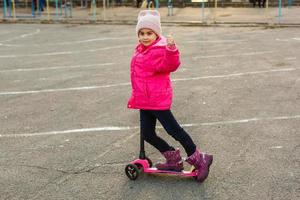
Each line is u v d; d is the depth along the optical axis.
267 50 12.83
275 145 5.73
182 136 4.66
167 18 23.25
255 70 10.15
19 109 7.65
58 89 8.95
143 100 4.63
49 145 5.96
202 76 9.69
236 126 6.48
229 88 8.60
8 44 15.58
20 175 5.07
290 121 6.65
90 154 5.61
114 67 11.01
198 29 18.73
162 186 4.72
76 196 4.55
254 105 7.47
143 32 4.56
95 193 4.61
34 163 5.39
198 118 6.88
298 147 5.65
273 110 7.18
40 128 6.65
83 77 9.98
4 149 5.87
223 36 16.25
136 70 4.62
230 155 5.44
